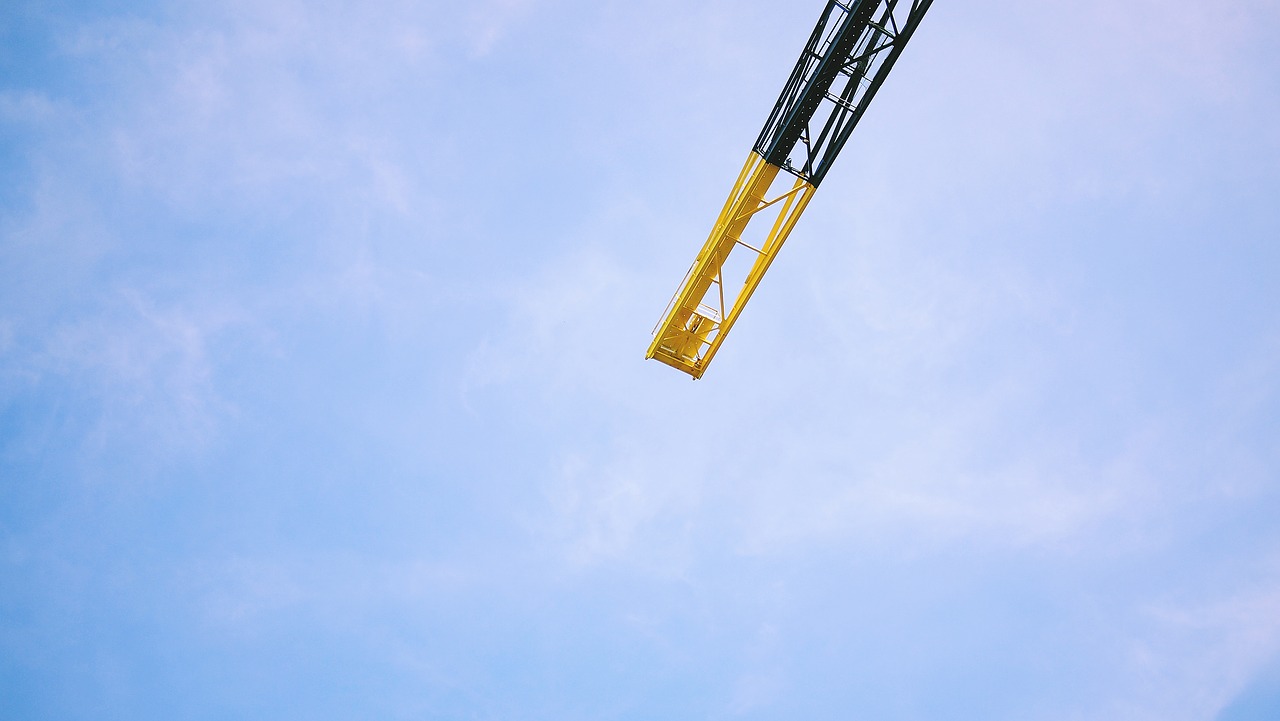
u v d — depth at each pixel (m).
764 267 24.50
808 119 22.41
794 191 23.80
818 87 21.69
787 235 23.98
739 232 24.48
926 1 20.48
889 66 21.36
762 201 24.00
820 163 23.19
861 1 20.19
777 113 23.17
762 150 23.77
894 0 20.31
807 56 21.94
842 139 22.61
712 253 24.75
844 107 22.19
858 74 21.66
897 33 20.77
